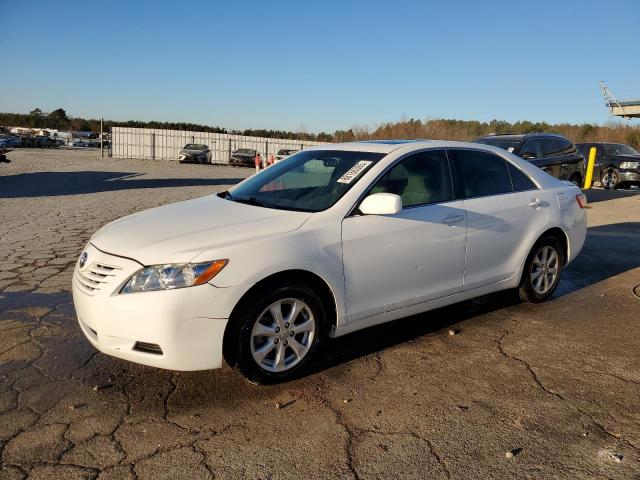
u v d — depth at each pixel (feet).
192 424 10.03
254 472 8.66
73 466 8.71
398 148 14.07
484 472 8.75
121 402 10.78
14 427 9.79
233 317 10.80
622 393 11.48
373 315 12.77
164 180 64.23
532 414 10.57
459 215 14.21
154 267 10.44
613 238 28.89
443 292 14.15
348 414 10.48
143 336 10.29
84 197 43.80
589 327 15.37
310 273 11.58
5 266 20.80
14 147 183.83
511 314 16.37
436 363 12.84
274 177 14.82
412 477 8.61
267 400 10.99
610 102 104.99
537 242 16.62
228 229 11.44
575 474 8.73
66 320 15.14
